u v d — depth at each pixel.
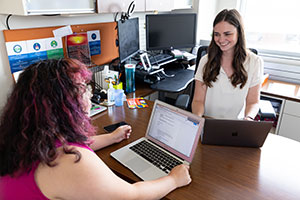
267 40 2.76
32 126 0.59
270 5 2.62
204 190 0.87
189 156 1.01
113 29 2.04
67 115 0.63
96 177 0.62
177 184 0.86
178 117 1.08
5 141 0.60
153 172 0.96
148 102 1.65
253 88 1.50
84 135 0.67
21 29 1.41
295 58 2.44
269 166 1.00
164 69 2.33
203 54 1.80
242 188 0.88
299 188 0.88
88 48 1.83
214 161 1.04
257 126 1.05
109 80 1.66
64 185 0.59
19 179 0.59
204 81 1.54
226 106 1.56
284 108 2.10
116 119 1.41
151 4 1.89
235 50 1.42
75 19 1.72
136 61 2.16
